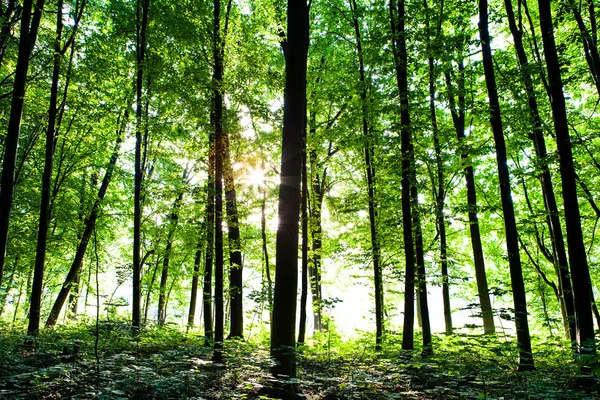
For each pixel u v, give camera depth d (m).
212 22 11.34
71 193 18.52
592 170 13.98
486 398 5.84
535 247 20.38
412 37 10.68
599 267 17.62
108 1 15.71
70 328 12.02
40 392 5.69
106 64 13.45
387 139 11.32
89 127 15.18
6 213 8.62
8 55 13.13
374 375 7.61
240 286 14.61
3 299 19.61
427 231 16.95
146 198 16.69
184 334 12.23
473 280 21.14
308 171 15.50
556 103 8.08
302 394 6.44
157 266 19.61
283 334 6.56
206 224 12.11
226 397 6.06
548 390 5.67
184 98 10.97
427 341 10.10
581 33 9.98
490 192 18.16
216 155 10.20
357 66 14.71
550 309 21.08
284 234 6.88
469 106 9.90
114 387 5.60
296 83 7.40
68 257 23.77
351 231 17.00
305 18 7.66
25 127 16.16
